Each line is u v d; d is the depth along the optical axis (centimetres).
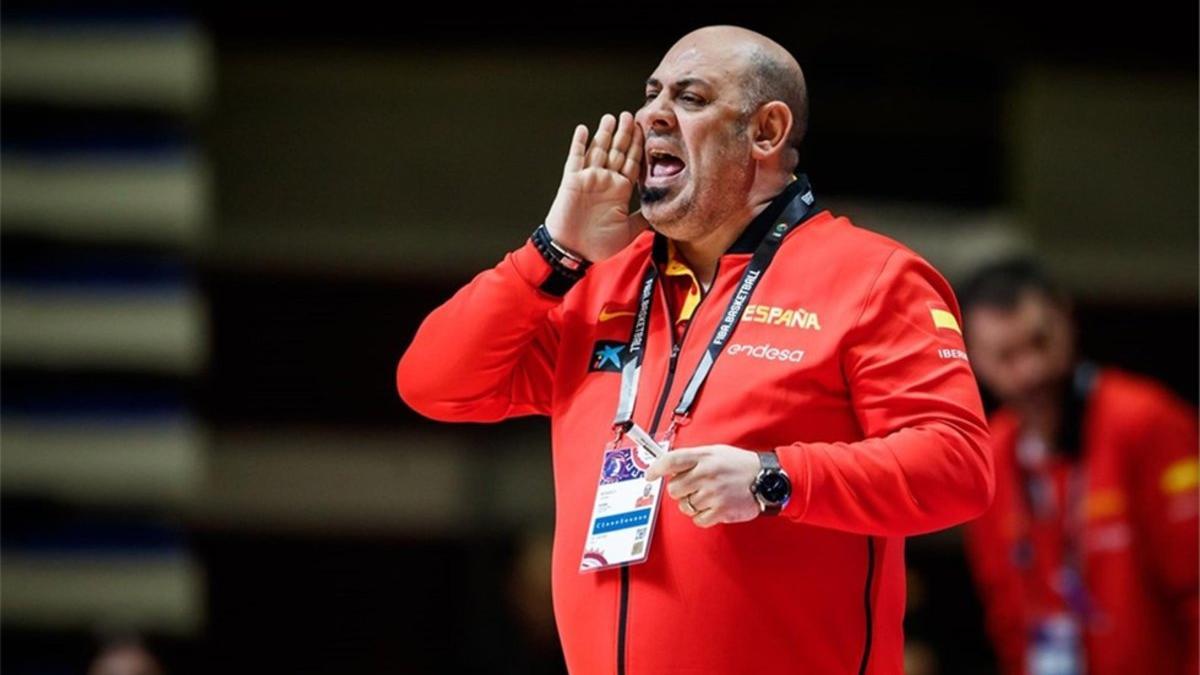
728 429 1023
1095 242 3353
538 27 3328
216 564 3138
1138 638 1912
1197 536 1880
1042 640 1969
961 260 3188
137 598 3041
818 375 1025
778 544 1014
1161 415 1917
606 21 3331
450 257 3275
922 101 3316
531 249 1120
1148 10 3359
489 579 3048
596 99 3325
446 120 3303
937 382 1012
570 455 1092
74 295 3123
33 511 3061
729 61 1088
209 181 3244
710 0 3316
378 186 3278
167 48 3169
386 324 3253
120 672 2428
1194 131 3378
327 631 3133
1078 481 1941
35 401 3094
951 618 3091
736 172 1079
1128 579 1916
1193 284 3347
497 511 3108
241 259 3234
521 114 3312
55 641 3025
